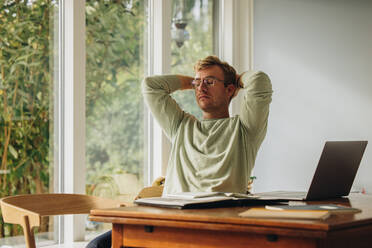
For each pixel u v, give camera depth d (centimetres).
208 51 386
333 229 116
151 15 341
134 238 147
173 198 168
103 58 308
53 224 279
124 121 320
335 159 187
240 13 394
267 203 170
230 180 220
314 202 180
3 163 257
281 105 372
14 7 265
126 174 320
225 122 235
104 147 307
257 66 388
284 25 373
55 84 282
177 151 236
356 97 340
